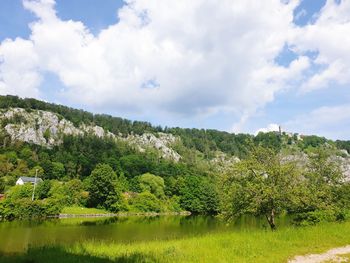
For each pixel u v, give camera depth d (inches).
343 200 1626.5
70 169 6412.4
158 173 6983.3
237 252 782.5
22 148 7539.4
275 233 1017.5
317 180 1632.6
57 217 3393.2
